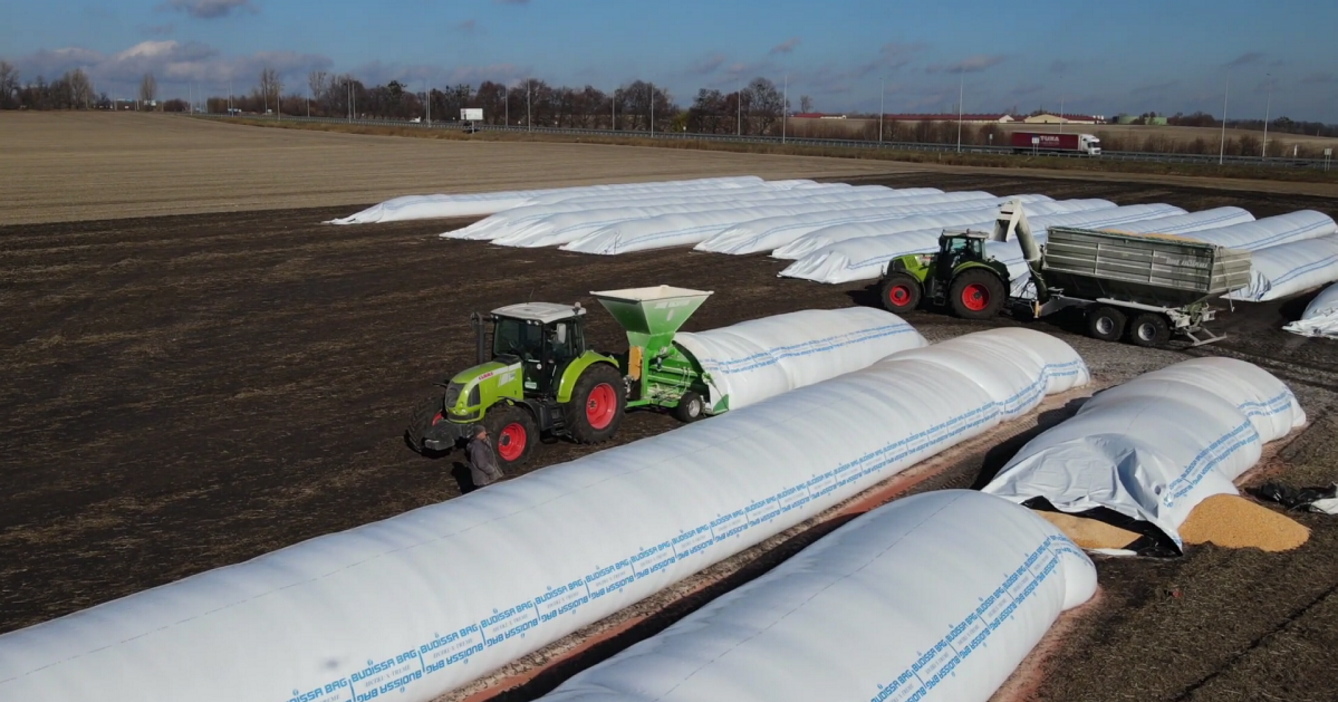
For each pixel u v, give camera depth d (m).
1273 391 16.39
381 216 41.12
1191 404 14.61
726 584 11.20
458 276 29.42
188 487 13.55
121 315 23.88
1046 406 17.83
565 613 9.69
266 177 60.44
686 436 12.67
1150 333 22.39
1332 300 24.31
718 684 7.11
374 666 8.31
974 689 8.28
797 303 26.44
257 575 8.70
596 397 15.41
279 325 23.02
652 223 35.84
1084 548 11.80
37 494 13.27
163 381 18.55
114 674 7.32
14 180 55.59
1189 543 11.97
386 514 12.71
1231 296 27.88
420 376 18.92
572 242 35.47
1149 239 22.02
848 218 38.81
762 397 17.11
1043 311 23.83
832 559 9.20
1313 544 12.03
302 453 14.87
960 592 8.88
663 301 15.90
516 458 14.32
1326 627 10.09
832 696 7.26
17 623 9.99
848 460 13.27
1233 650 9.67
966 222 36.81
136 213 42.16
